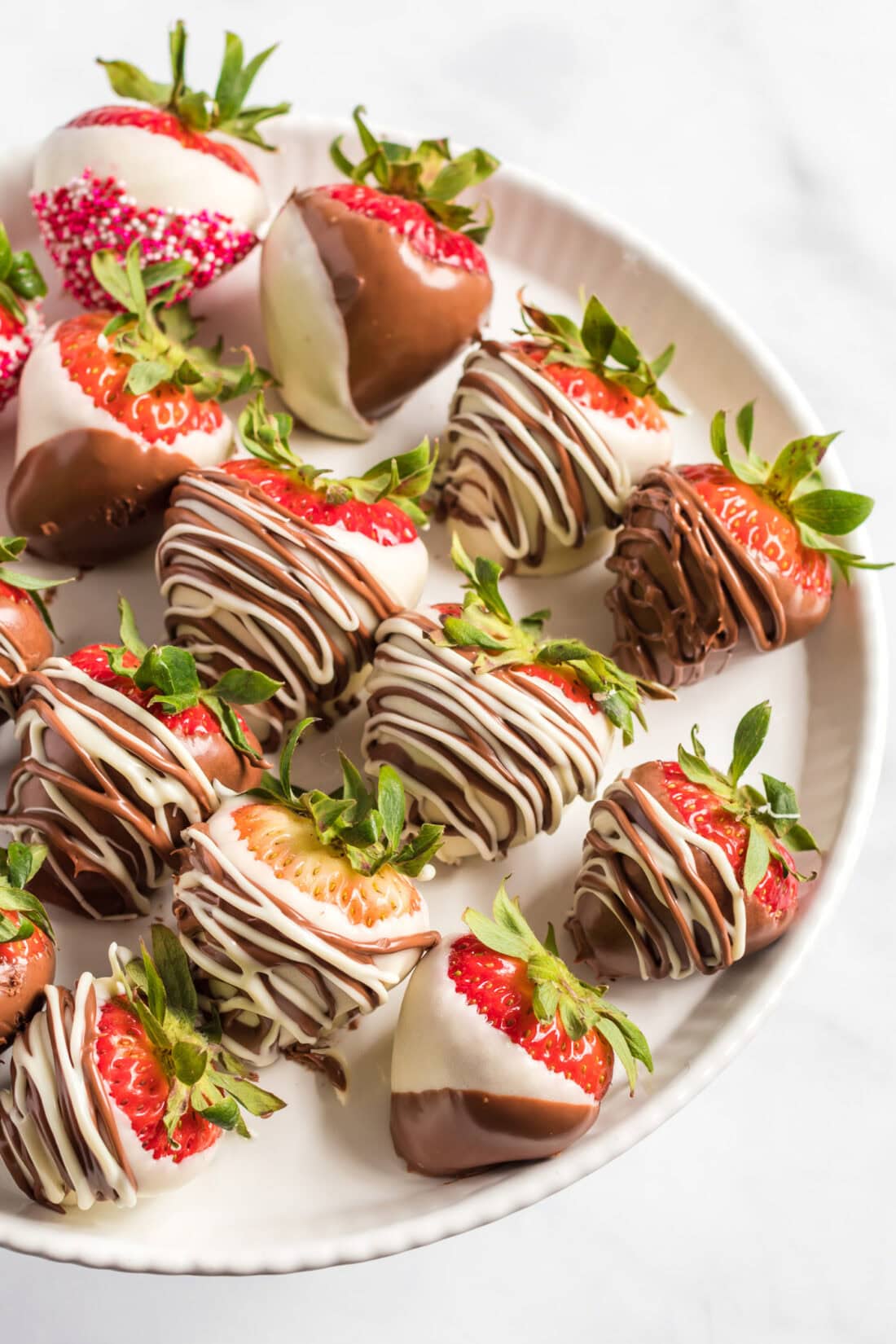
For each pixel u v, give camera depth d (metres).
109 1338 0.52
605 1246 0.53
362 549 0.49
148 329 0.51
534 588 0.53
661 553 0.51
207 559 0.49
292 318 0.52
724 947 0.49
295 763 0.51
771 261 0.60
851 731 0.52
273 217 0.56
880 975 0.56
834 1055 0.55
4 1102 0.47
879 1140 0.55
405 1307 0.53
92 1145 0.46
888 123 0.61
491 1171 0.48
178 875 0.48
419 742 0.49
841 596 0.53
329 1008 0.47
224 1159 0.49
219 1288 0.52
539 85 0.60
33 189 0.53
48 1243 0.47
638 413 0.52
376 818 0.47
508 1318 0.53
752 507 0.51
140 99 0.53
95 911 0.49
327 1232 0.48
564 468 0.51
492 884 0.51
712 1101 0.55
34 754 0.48
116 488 0.50
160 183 0.52
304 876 0.47
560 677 0.49
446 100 0.60
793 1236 0.54
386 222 0.51
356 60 0.60
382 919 0.47
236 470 0.50
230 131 0.53
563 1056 0.47
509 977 0.48
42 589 0.51
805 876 0.51
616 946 0.49
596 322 0.51
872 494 0.58
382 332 0.52
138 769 0.48
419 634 0.49
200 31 0.59
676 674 0.52
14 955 0.47
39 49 0.58
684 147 0.60
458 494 0.53
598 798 0.52
